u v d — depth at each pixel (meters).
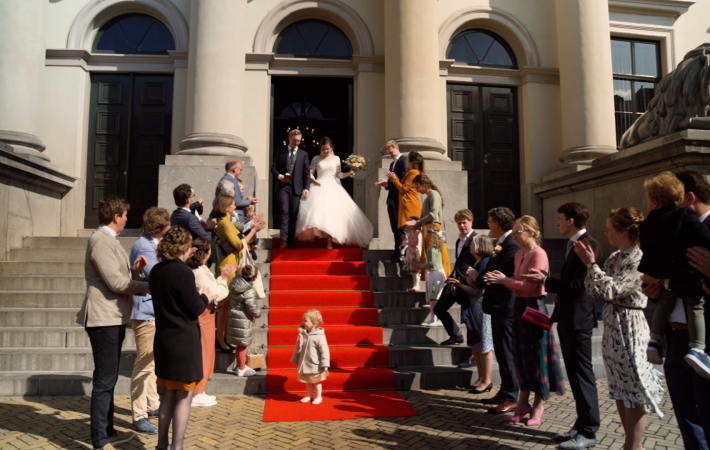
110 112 9.90
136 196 9.80
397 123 8.78
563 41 10.18
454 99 10.48
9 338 5.34
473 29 10.68
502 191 10.51
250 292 4.85
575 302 3.50
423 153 8.57
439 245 5.72
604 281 3.21
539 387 3.79
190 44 8.90
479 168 10.45
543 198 10.03
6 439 3.64
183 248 3.31
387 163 8.35
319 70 9.99
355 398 4.62
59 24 9.71
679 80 6.98
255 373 4.93
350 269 6.69
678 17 11.23
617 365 3.22
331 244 7.32
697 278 2.52
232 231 5.07
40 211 8.30
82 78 9.63
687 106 6.88
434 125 8.84
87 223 9.63
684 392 2.72
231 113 8.70
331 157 7.74
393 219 6.80
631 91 11.10
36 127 8.77
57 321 5.70
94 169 9.77
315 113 10.55
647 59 11.25
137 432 3.85
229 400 4.59
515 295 4.21
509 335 4.26
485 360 4.80
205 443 3.56
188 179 8.12
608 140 9.70
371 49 9.98
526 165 10.38
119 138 9.87
